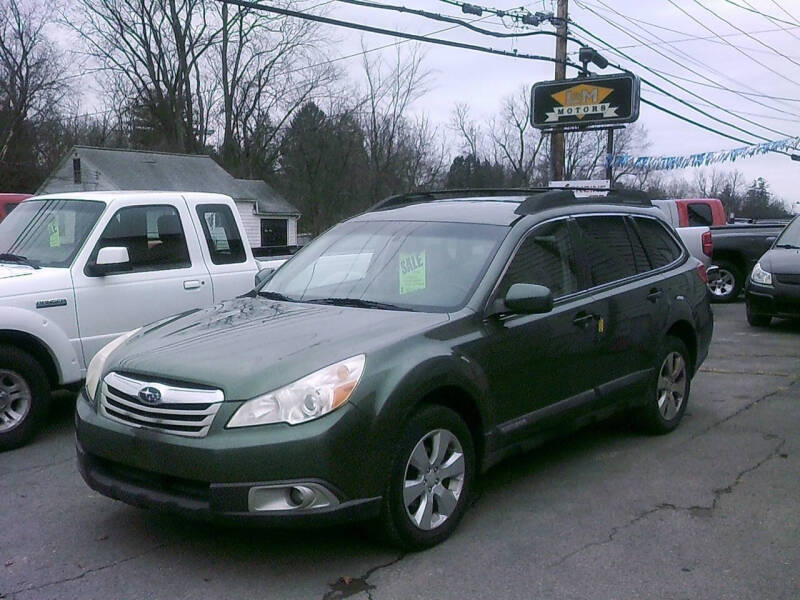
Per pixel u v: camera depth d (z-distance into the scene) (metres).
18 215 7.36
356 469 3.87
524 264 5.09
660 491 5.21
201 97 46.59
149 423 3.98
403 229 5.49
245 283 7.74
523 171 60.84
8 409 6.19
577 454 5.99
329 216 46.34
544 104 22.80
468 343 4.51
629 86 21.64
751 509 4.89
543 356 5.02
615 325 5.69
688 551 4.29
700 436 6.46
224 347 4.21
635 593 3.82
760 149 20.34
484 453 4.63
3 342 6.16
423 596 3.79
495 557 4.21
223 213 7.78
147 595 3.83
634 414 6.35
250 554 4.25
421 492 4.23
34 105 42.34
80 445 4.34
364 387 3.94
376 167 46.00
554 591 3.84
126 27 43.75
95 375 4.50
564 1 20.20
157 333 4.70
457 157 57.53
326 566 4.10
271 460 3.72
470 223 5.32
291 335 4.30
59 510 4.93
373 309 4.76
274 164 47.62
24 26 41.41
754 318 12.38
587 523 4.67
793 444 6.24
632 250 6.25
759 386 8.29
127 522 4.72
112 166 34.72
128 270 6.88
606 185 20.16
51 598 3.80
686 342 6.77
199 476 3.78
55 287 6.35
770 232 15.81
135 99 45.91
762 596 3.79
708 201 18.25
